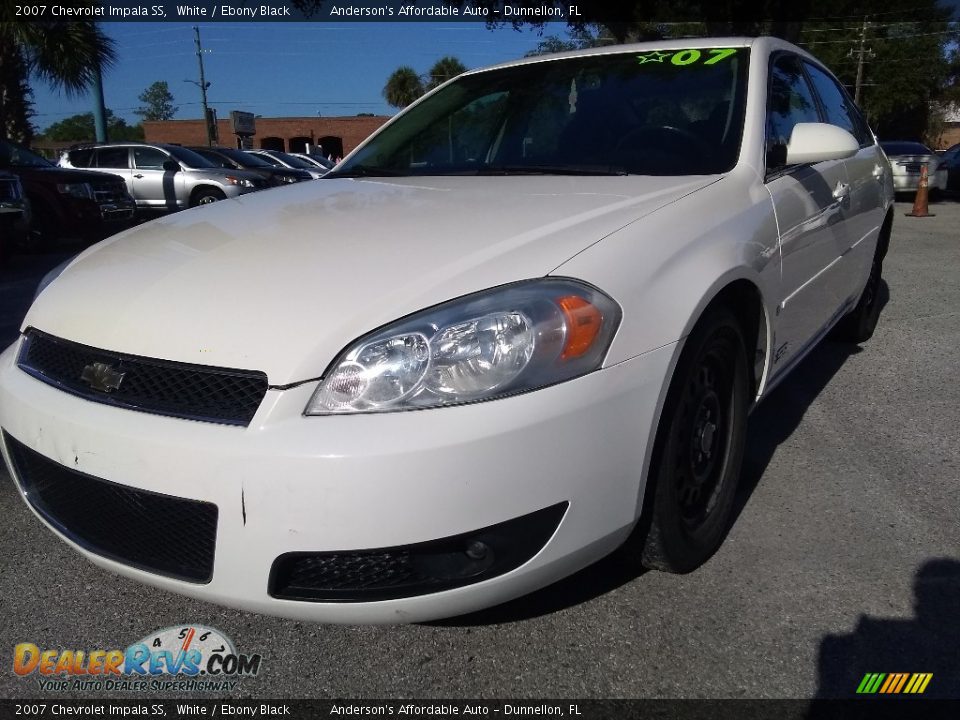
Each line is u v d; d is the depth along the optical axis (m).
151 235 2.38
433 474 1.61
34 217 9.60
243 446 1.63
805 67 3.55
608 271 1.85
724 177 2.51
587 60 3.30
